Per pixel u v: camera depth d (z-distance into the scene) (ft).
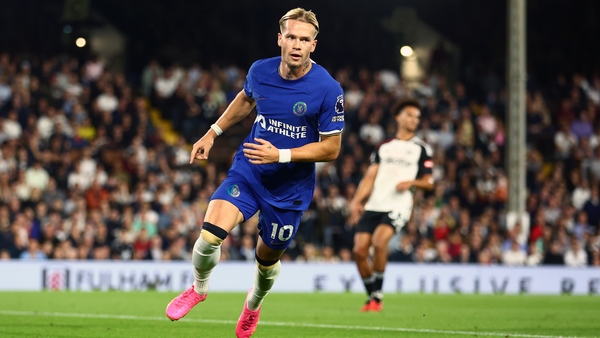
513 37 73.41
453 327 34.42
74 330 30.48
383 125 97.76
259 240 25.04
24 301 47.44
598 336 31.04
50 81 94.17
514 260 73.26
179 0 116.67
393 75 112.27
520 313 43.78
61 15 108.17
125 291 61.77
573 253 78.59
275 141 24.17
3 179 75.05
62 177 80.28
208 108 98.02
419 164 44.86
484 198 88.79
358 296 59.47
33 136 83.66
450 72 124.67
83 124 90.53
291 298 56.54
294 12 23.39
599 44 125.29
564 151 101.86
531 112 105.70
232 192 23.99
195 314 40.04
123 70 114.01
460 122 99.40
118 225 72.54
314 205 81.00
